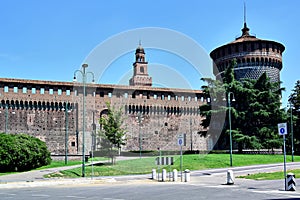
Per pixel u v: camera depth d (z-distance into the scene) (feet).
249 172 107.86
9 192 63.67
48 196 55.72
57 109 256.52
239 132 188.55
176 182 82.43
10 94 247.29
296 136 234.38
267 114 187.42
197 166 128.36
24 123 248.32
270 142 185.26
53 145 251.39
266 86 200.64
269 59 259.39
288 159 163.94
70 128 253.85
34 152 136.26
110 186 74.33
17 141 131.95
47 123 253.03
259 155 172.45
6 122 242.78
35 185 80.59
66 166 141.69
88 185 78.48
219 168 127.44
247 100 194.80
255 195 54.95
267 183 76.59
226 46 263.49
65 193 60.49
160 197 52.60
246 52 257.55
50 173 111.45
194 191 61.26
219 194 56.34
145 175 105.09
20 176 106.93
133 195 55.88
